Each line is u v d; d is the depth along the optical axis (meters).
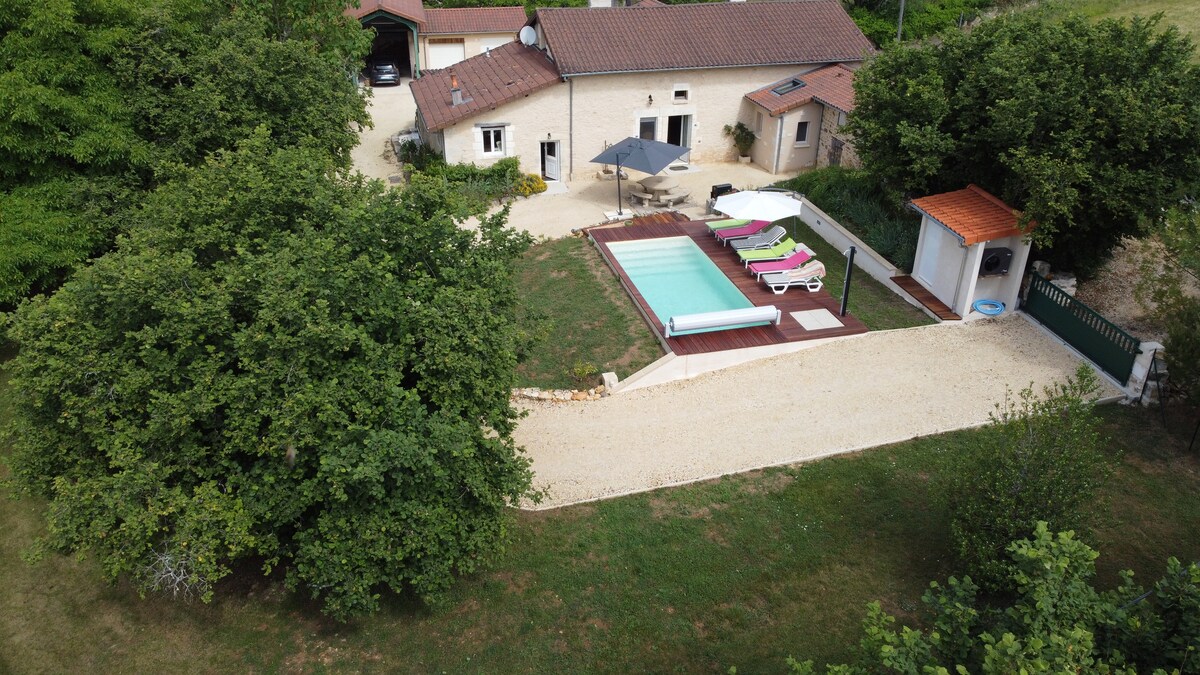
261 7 29.88
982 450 13.38
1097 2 43.66
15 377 12.80
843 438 16.80
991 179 21.72
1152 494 14.92
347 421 11.69
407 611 13.39
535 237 27.02
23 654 13.19
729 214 23.12
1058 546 8.45
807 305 21.78
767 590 13.28
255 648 12.98
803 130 31.95
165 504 11.63
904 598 12.99
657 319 21.08
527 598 13.43
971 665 8.98
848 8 48.38
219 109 21.33
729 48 32.69
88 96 20.27
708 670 12.04
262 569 13.96
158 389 12.05
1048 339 19.81
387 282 12.45
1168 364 16.19
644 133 33.06
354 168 33.16
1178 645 8.13
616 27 32.72
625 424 17.70
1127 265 22.94
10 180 20.30
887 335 20.33
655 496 15.49
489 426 14.60
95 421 12.15
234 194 14.41
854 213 25.86
